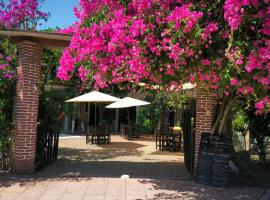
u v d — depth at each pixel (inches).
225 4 239.5
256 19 248.2
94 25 298.2
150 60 275.1
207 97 406.6
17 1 561.6
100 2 321.1
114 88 943.7
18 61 401.1
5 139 402.0
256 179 424.5
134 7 290.0
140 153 612.4
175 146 640.4
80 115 1031.6
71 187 344.2
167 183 375.6
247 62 239.6
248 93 290.4
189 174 427.8
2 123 394.9
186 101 612.7
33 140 401.4
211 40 258.5
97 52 297.0
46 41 402.3
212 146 378.3
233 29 235.6
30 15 572.1
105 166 469.4
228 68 257.0
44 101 444.1
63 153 589.6
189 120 454.9
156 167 471.2
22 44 395.5
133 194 327.3
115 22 287.6
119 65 292.8
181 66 269.9
